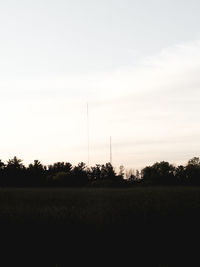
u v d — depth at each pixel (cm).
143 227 1325
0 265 1007
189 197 2173
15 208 1678
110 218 1436
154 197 2227
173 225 1355
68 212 1544
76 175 8162
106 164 9581
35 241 1188
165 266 992
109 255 1097
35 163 9512
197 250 1120
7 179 8175
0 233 1231
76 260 1058
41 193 3170
